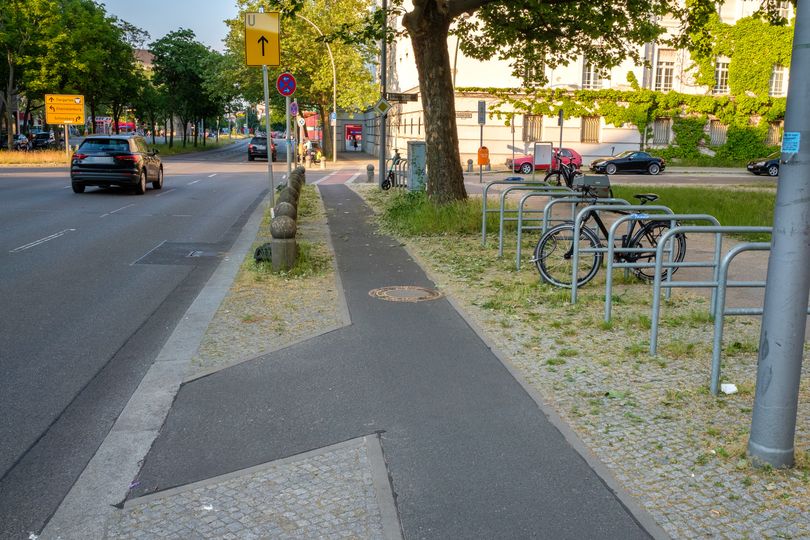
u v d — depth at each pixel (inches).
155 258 442.9
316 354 243.4
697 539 129.3
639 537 130.7
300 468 159.8
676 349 241.4
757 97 1765.5
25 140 2112.5
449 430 179.5
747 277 373.7
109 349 254.4
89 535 134.4
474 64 1615.4
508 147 1667.1
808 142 144.6
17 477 159.3
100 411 197.8
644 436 174.4
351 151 3312.0
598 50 746.2
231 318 291.9
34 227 569.6
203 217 664.4
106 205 747.4
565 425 181.8
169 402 201.5
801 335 151.9
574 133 1696.6
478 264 414.0
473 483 151.4
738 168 1708.9
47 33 1793.8
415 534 132.1
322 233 553.6
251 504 144.1
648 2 666.2
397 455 165.5
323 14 1937.7
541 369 227.0
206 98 2967.5
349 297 328.8
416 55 596.1
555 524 135.3
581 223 350.3
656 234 369.7
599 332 269.7
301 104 2274.9
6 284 358.9
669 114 1739.7
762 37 1739.7
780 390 152.9
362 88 1983.3
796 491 145.8
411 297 328.5
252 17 571.8
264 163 2003.0
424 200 609.0
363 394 205.6
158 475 157.9
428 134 605.3
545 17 669.3
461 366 229.8
